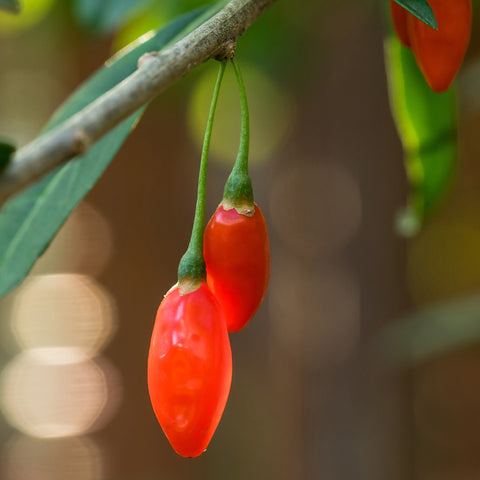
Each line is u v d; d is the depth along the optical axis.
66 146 0.20
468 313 0.38
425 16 0.23
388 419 0.52
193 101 0.63
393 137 0.51
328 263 0.55
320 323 0.54
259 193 0.61
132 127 0.23
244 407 0.71
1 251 0.23
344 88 0.52
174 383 0.22
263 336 0.69
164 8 0.35
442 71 0.24
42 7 0.48
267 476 0.71
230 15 0.22
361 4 0.48
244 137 0.23
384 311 0.51
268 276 0.23
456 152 0.28
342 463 0.53
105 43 0.70
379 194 0.51
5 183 0.20
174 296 0.23
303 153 0.55
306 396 0.54
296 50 0.47
